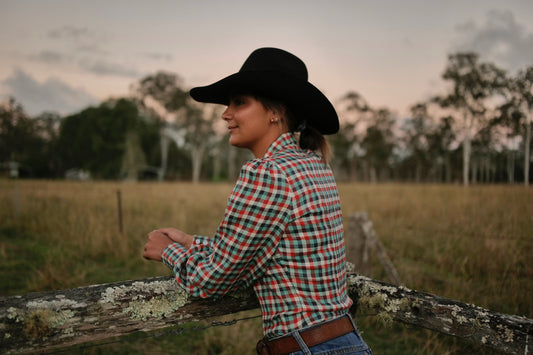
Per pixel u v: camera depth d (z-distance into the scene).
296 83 1.14
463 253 3.46
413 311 1.21
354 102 47.56
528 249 3.17
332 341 1.02
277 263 1.03
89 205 7.86
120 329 1.01
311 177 1.07
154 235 1.21
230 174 56.12
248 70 1.22
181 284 1.05
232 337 2.84
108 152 47.84
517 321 1.02
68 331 0.94
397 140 46.59
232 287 1.06
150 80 50.91
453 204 5.43
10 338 0.88
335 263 1.08
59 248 4.72
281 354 1.02
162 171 56.00
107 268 4.33
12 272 4.06
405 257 3.93
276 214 0.99
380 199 8.46
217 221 6.81
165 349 2.72
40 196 9.38
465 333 1.10
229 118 1.23
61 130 50.69
